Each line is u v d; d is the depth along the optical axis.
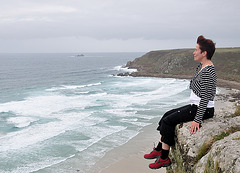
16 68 119.12
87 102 34.62
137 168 15.06
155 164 4.48
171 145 4.39
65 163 15.66
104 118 25.77
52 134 20.91
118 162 15.80
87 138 19.95
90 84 58.34
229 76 65.25
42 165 15.38
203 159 3.67
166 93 41.62
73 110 29.66
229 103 34.97
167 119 4.31
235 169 2.83
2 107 32.03
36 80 70.31
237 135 3.54
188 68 82.00
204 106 3.86
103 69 112.88
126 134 20.88
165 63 90.19
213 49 3.86
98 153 17.12
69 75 85.88
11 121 25.19
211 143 3.85
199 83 3.91
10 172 14.43
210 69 3.78
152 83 57.53
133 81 62.91
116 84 56.91
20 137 20.25
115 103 33.53
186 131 4.26
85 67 128.38
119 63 171.62
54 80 70.31
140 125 23.31
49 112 28.83
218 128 4.04
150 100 35.19
